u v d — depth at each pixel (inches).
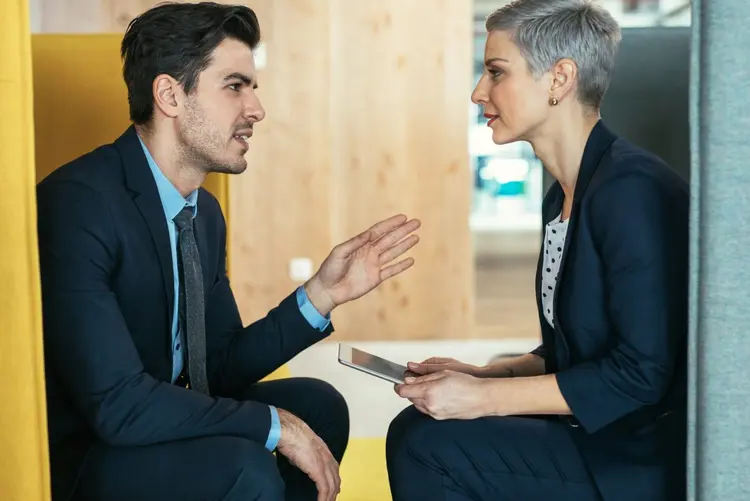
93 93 102.7
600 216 62.1
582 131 67.4
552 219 72.5
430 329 209.0
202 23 69.4
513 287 305.4
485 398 64.9
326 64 201.8
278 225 205.0
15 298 53.0
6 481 53.7
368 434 133.6
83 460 65.4
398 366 75.5
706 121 51.9
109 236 66.0
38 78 102.0
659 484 62.6
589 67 65.7
